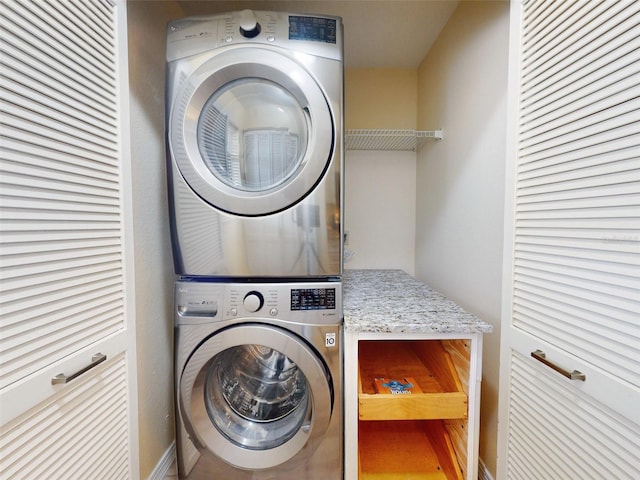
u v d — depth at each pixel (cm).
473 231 142
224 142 117
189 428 119
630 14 62
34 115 67
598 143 70
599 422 70
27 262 65
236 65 108
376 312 122
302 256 114
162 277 138
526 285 95
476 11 138
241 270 114
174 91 112
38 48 68
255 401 135
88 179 82
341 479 119
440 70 181
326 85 110
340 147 113
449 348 127
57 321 72
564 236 80
